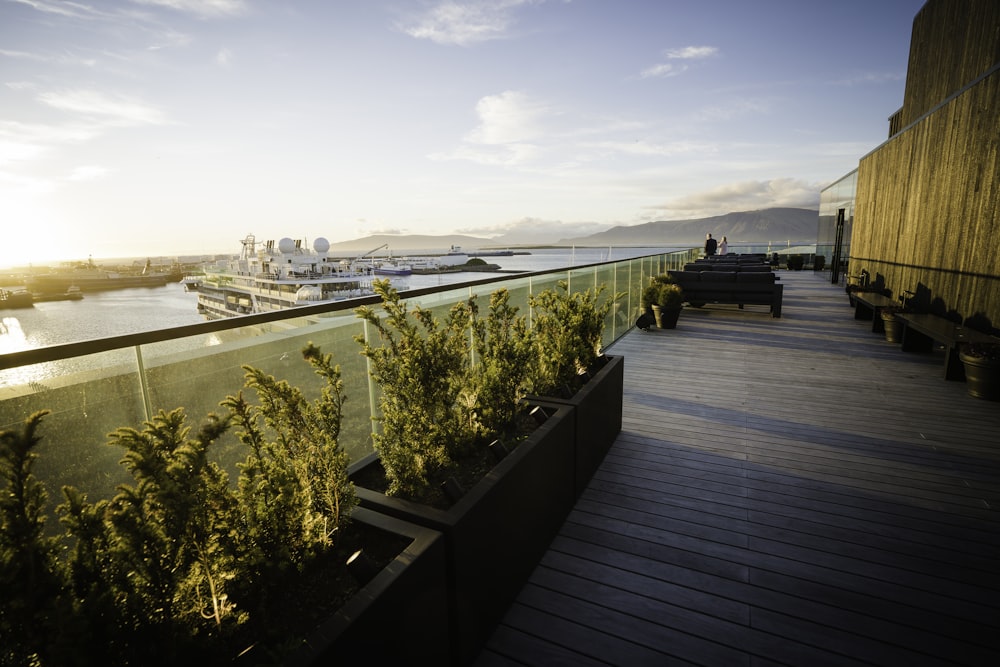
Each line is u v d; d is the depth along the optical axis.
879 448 3.47
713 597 2.02
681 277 10.02
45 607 0.85
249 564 1.18
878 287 9.88
